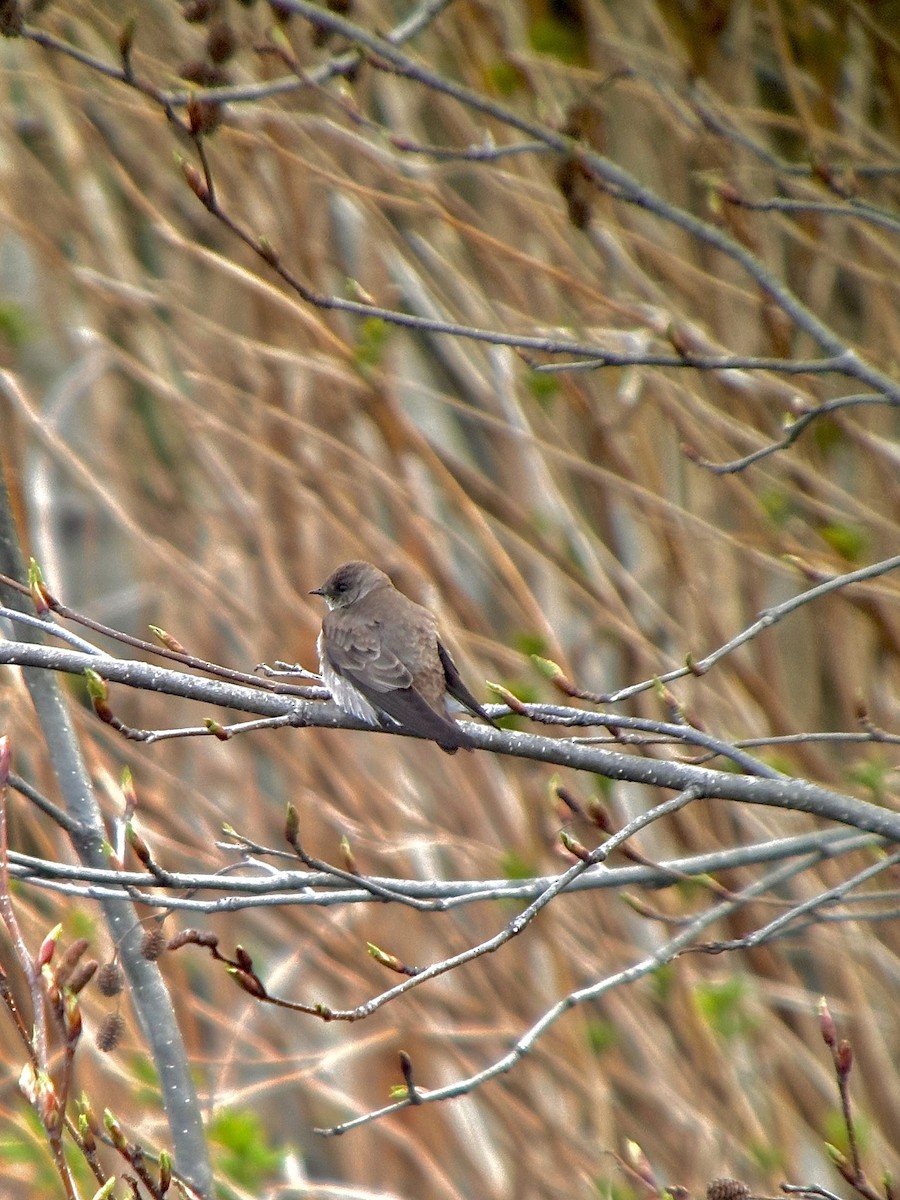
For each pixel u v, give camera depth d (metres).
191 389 14.89
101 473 14.69
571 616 13.59
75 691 13.81
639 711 13.08
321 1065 11.67
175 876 6.76
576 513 14.07
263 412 14.30
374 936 12.83
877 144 14.91
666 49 14.97
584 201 8.87
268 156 14.76
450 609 13.62
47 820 12.55
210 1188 7.67
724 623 13.47
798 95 13.62
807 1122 12.25
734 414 14.34
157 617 14.32
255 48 9.26
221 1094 11.43
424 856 12.95
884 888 12.74
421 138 14.99
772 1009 12.72
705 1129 11.73
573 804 7.01
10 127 15.41
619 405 14.30
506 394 14.13
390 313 7.89
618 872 8.09
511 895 7.50
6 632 8.74
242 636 13.80
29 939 11.59
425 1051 12.64
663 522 13.70
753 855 8.38
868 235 14.23
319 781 13.38
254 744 13.49
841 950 12.65
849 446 14.38
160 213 15.29
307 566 13.94
